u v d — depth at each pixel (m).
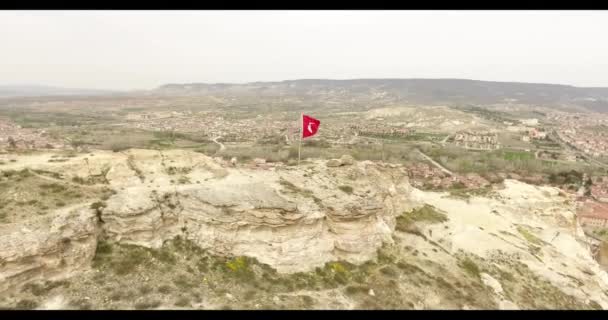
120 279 21.00
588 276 36.41
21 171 25.98
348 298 23.53
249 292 22.33
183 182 29.97
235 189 28.53
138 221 23.81
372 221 29.41
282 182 31.66
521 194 54.88
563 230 47.66
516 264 33.88
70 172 27.23
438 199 52.00
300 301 22.33
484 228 42.09
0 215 20.97
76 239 21.11
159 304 19.64
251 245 25.20
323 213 27.39
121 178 28.48
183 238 25.23
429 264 30.03
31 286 18.91
